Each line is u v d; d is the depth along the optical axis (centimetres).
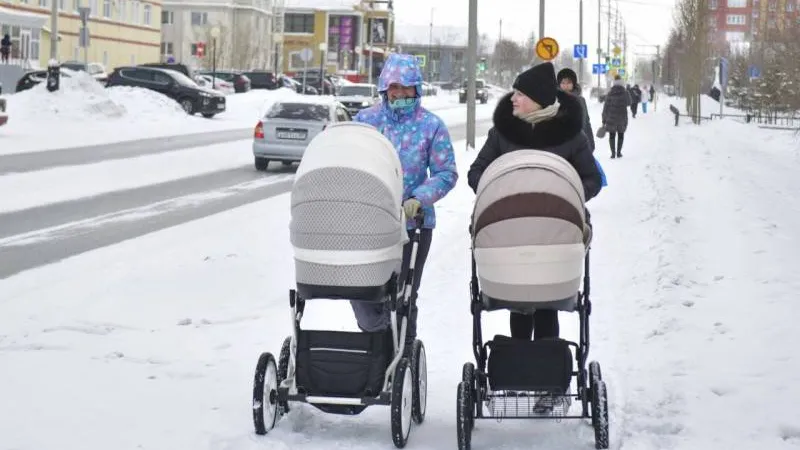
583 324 656
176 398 723
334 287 620
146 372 790
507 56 15838
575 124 668
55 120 3853
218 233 1525
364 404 629
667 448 624
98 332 919
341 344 635
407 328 692
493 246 611
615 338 895
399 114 697
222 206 1872
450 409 718
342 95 5122
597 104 8769
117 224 1623
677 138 4103
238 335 909
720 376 762
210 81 7088
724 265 1202
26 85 4972
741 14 11469
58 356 831
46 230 1550
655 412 691
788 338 860
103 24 7938
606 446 613
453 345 879
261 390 636
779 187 2336
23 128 3562
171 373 785
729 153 3331
